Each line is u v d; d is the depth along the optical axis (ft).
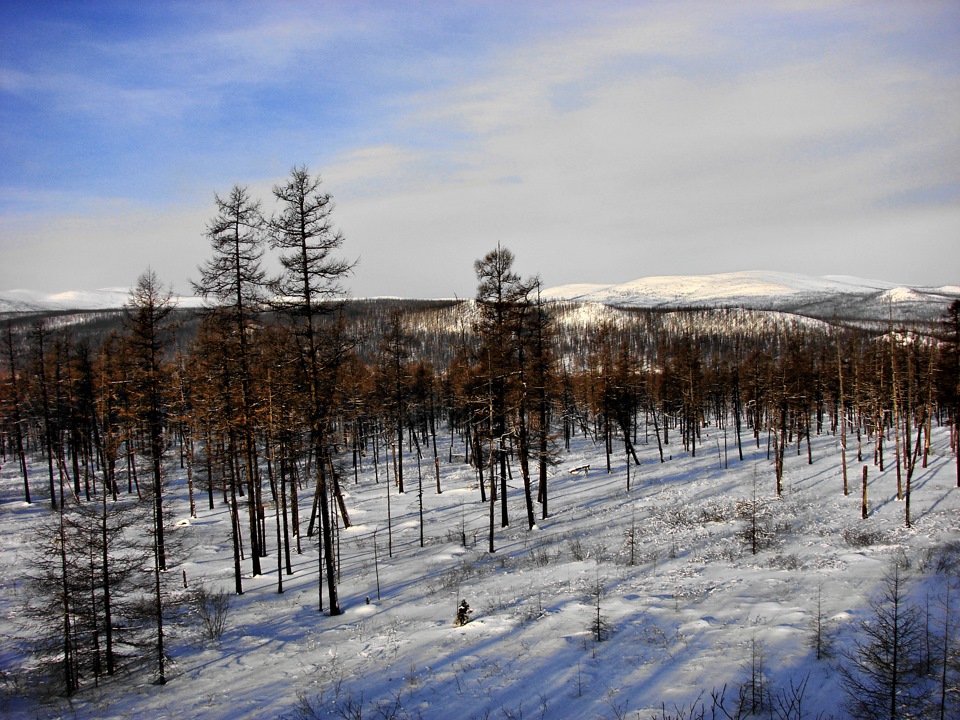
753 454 159.53
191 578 75.10
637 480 131.64
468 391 97.40
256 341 65.98
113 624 49.39
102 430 125.70
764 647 37.83
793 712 29.19
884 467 128.47
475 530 97.60
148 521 69.67
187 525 105.29
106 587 47.32
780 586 53.47
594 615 49.06
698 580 58.44
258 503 87.04
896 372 102.89
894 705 26.58
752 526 74.59
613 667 37.42
